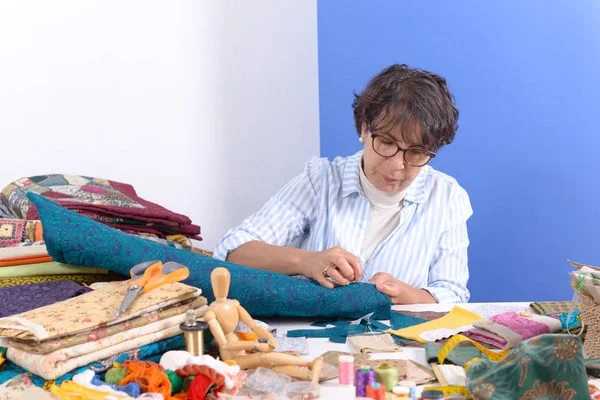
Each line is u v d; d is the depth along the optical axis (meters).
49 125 3.23
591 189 3.62
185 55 3.47
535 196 3.65
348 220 2.37
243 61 3.60
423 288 2.17
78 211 2.51
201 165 3.55
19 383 1.30
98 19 3.28
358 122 2.18
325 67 3.75
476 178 3.67
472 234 3.69
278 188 3.73
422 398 1.20
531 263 3.68
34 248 1.92
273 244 2.35
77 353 1.30
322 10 3.72
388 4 3.69
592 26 3.54
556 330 1.58
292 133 3.74
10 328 1.33
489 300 3.71
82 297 1.48
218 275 1.38
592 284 1.42
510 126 3.63
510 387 1.16
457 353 1.45
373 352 1.53
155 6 3.38
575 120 3.59
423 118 1.94
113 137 3.36
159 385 1.23
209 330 1.49
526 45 3.58
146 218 2.62
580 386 1.14
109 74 3.32
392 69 2.04
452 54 3.65
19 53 3.16
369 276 2.34
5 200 2.75
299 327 1.78
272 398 1.24
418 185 2.38
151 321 1.42
